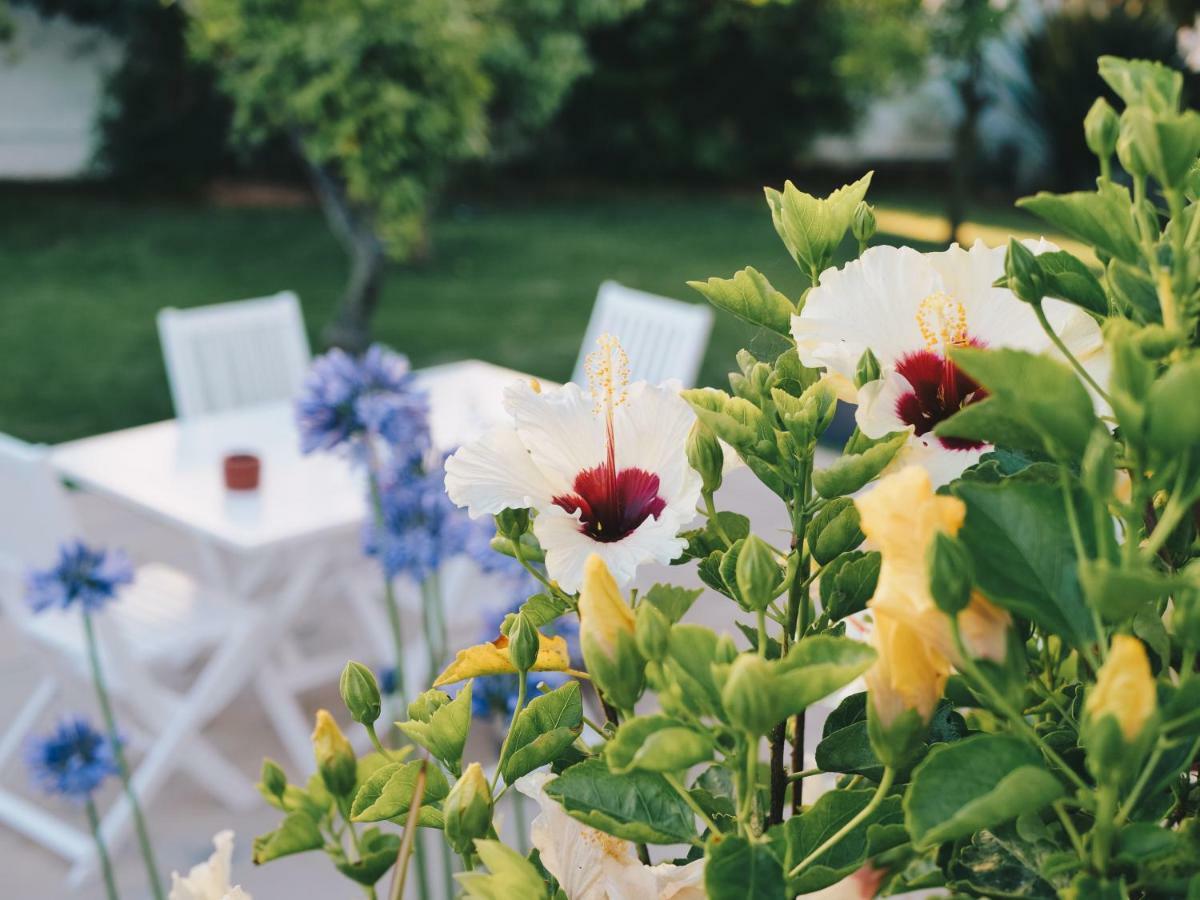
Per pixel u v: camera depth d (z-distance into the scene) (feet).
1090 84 29.84
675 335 13.92
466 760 11.00
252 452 12.03
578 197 40.45
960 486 1.68
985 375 1.48
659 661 1.72
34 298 28.32
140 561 15.84
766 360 2.37
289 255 32.32
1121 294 1.77
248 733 12.35
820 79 40.37
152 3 35.96
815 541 2.04
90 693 11.28
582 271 31.42
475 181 40.19
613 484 2.12
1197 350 1.62
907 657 1.63
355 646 13.37
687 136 41.52
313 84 17.51
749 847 1.66
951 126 40.60
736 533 2.17
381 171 18.49
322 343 25.90
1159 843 1.51
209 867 2.22
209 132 37.81
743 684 1.56
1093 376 1.96
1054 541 1.64
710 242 34.68
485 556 7.58
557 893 2.02
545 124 38.91
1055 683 2.05
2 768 11.78
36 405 22.20
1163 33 28.19
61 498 9.52
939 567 1.52
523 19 26.40
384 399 8.24
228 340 14.14
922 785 1.55
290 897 9.80
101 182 37.99
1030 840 1.76
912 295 2.05
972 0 28.12
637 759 1.59
